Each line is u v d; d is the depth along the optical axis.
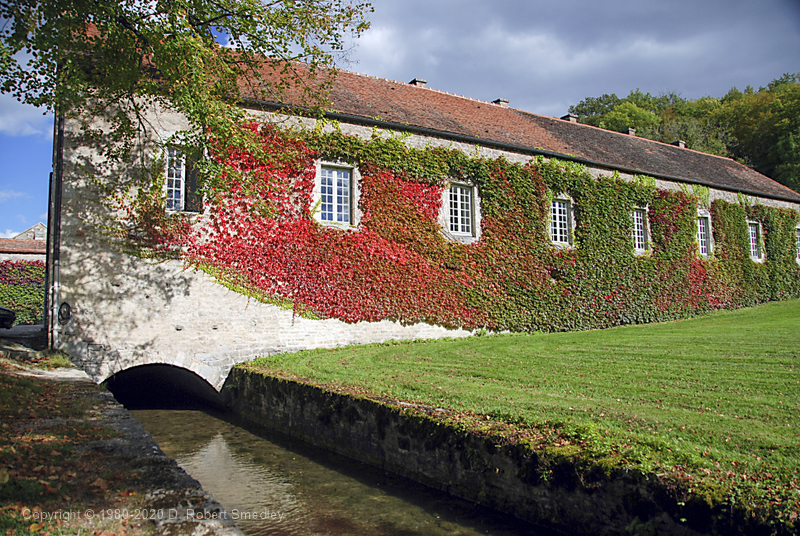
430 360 12.51
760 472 4.57
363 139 15.90
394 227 16.27
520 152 19.09
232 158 13.85
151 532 3.37
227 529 3.44
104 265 12.41
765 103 45.66
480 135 18.53
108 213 12.55
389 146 16.31
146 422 12.23
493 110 23.08
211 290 13.52
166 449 9.77
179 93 11.02
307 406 9.75
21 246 25.97
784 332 13.90
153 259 12.92
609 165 21.33
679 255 23.50
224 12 11.89
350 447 8.57
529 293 18.73
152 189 13.03
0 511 3.52
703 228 25.25
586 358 11.82
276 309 14.30
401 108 18.23
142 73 11.90
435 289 16.84
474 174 17.89
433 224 16.98
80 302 12.10
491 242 18.08
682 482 4.30
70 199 12.20
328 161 15.40
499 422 6.65
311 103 15.34
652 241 22.81
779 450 5.23
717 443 5.56
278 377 10.87
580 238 20.31
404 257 16.36
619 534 4.66
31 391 7.63
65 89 10.66
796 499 3.86
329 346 14.98
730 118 47.91
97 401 7.35
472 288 17.55
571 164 20.30
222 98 12.94
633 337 15.30
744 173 30.41
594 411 7.11
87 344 12.08
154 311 12.83
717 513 3.99
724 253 25.56
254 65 12.86
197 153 12.55
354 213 15.70
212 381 13.30
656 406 7.25
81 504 3.79
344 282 15.31
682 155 28.64
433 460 6.89
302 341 14.61
